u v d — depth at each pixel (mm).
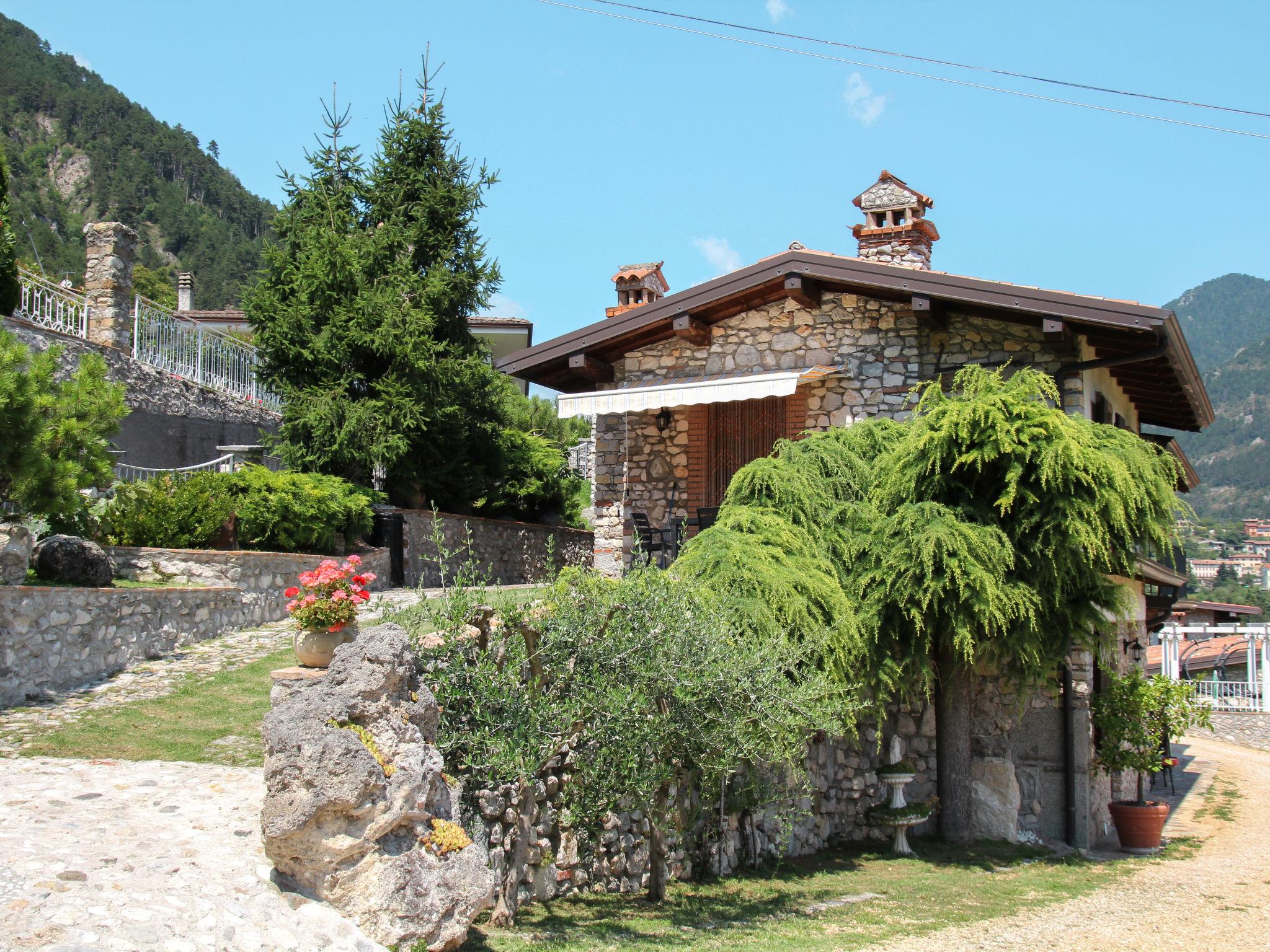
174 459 23500
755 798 11969
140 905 6465
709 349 18344
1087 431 13562
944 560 12875
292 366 22109
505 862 9102
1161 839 16062
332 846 6926
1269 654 34062
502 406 25109
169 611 14438
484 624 9453
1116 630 15336
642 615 9547
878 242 20125
